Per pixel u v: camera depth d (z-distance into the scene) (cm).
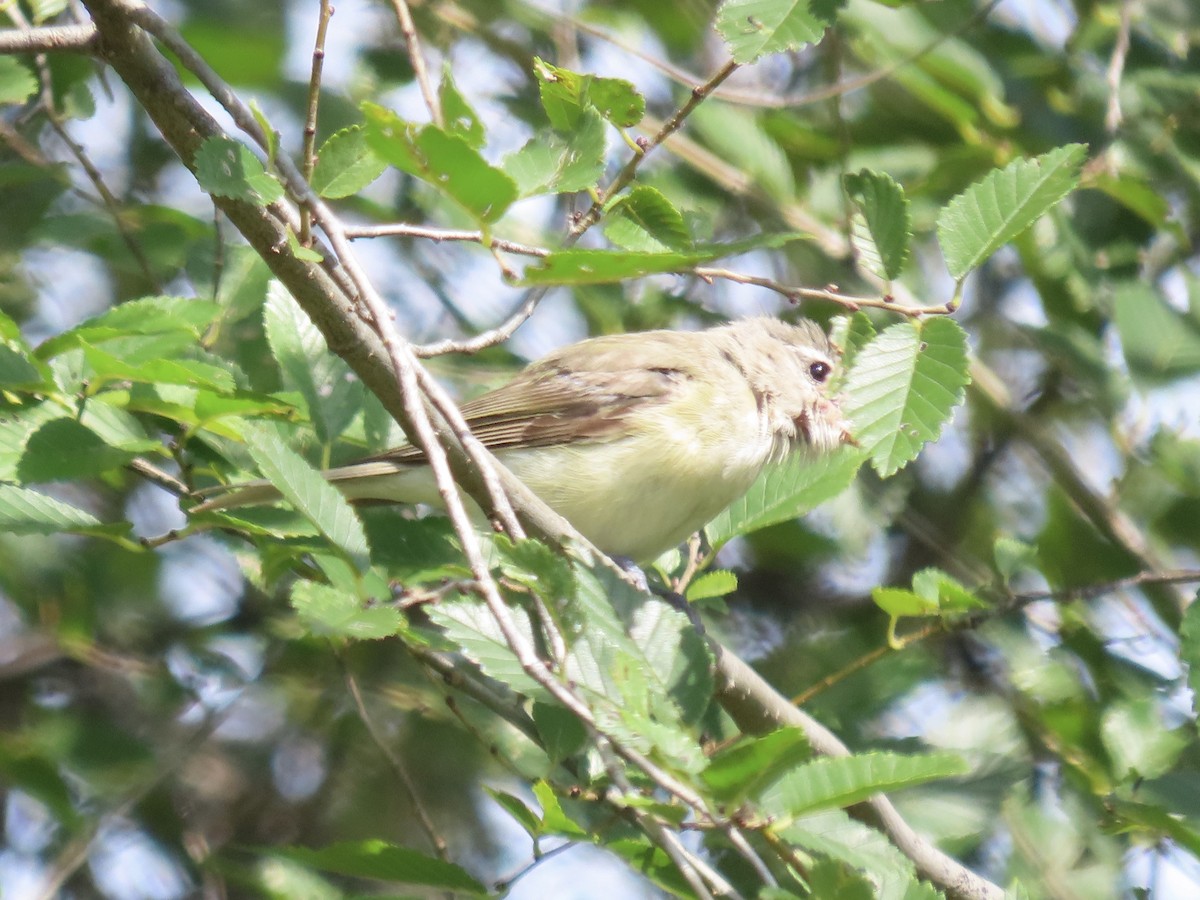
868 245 797
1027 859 1080
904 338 766
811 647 1245
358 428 984
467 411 1088
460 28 1392
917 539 1431
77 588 1272
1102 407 1270
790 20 772
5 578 1258
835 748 929
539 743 902
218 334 1052
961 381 754
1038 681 1129
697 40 1464
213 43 1298
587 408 1061
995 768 1023
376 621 639
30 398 837
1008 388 1510
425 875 729
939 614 943
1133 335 1229
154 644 1313
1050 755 1138
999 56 1337
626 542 1070
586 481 1050
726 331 1167
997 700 1175
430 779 1309
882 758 613
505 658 695
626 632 754
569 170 724
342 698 1275
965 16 1307
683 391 1071
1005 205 780
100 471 793
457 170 595
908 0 930
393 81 1355
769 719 922
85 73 1276
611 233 809
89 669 1302
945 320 766
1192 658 827
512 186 596
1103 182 1255
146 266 1146
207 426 836
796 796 611
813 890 604
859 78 1202
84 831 1095
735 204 1418
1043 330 1277
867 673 1127
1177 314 1250
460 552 852
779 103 1184
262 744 1325
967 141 1309
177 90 762
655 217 811
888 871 660
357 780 1302
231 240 1192
